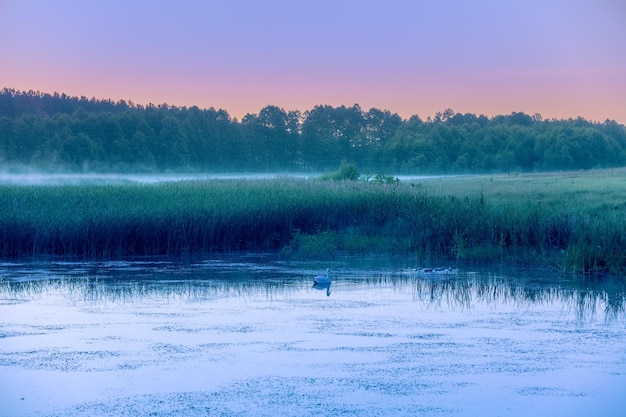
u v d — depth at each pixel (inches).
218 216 1238.9
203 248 1217.4
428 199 1347.2
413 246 1175.6
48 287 868.0
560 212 1143.6
